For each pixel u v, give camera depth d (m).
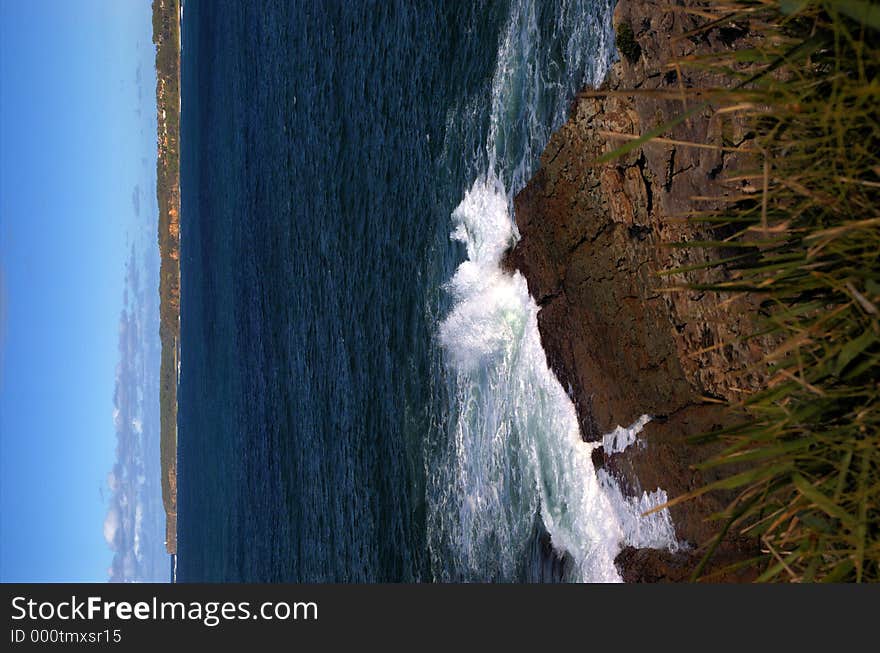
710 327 8.68
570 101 13.70
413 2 20.66
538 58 14.81
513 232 15.62
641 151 10.22
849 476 3.13
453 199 17.97
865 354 3.07
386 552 19.95
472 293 16.56
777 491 3.62
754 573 7.60
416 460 18.69
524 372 14.51
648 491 10.75
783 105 3.40
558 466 13.26
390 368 20.50
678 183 8.76
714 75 7.35
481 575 15.60
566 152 12.05
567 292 12.88
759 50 3.58
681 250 9.16
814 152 3.43
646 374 10.62
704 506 9.31
